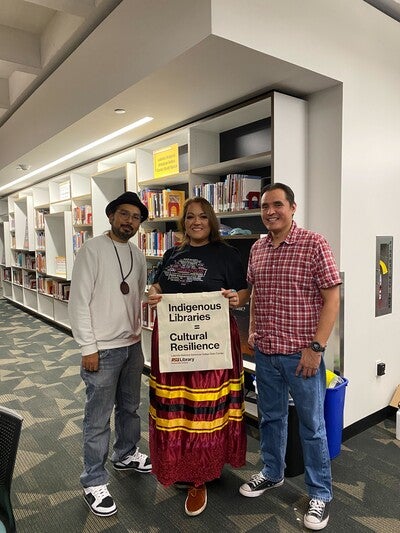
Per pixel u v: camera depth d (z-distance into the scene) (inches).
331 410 89.1
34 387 141.1
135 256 82.9
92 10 102.8
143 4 89.2
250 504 78.7
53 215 229.5
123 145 155.8
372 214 105.6
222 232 113.4
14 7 121.4
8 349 190.7
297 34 84.6
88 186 210.1
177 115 118.4
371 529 71.4
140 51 91.3
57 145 155.9
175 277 76.7
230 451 78.1
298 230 74.4
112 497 80.9
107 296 77.1
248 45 76.5
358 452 97.6
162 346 73.5
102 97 108.3
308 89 98.9
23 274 295.3
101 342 76.8
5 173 221.8
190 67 85.6
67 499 80.3
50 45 131.6
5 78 174.7
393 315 114.9
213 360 73.7
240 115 111.9
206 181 127.4
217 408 75.2
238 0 75.0
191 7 76.0
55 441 103.0
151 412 78.4
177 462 75.6
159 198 143.1
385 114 106.8
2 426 49.4
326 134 99.2
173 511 76.8
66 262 213.6
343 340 100.1
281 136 97.6
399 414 103.5
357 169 100.3
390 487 83.7
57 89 135.5
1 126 204.1
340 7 93.3
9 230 319.0
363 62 99.4
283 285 73.4
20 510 76.9
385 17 104.9
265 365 78.2
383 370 110.8
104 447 78.0
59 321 233.0
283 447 81.0
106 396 77.5
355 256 101.8
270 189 74.2
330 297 69.3
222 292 72.9
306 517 72.1
